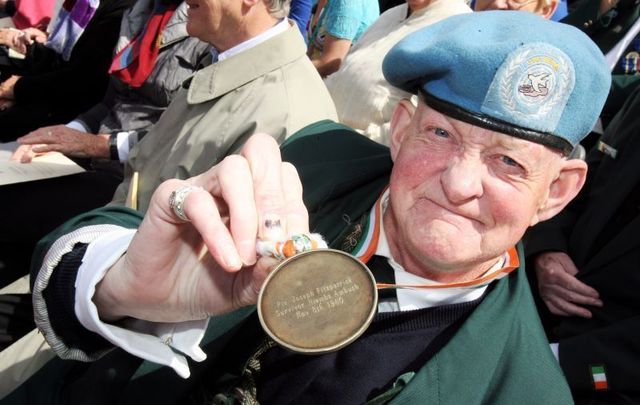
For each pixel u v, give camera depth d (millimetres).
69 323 929
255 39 1639
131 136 2260
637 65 2230
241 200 749
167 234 778
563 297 1628
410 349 995
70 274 907
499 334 992
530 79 857
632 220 1579
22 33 3441
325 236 1149
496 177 893
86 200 2057
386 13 2445
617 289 1533
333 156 1345
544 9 2176
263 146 815
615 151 1693
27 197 1961
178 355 904
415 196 938
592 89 889
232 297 824
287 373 1018
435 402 917
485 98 869
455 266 935
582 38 916
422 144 936
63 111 3035
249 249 737
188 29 1668
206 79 1671
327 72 2883
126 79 2385
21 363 1417
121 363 1130
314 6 3639
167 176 1684
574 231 1751
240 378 1051
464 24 939
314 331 670
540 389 965
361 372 977
